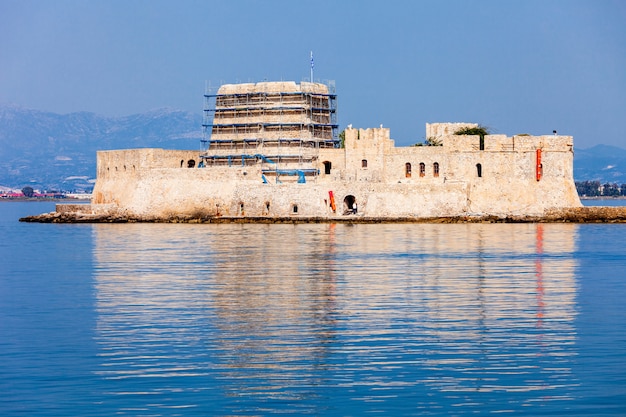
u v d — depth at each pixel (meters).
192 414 125.12
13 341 163.38
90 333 169.88
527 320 181.12
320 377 140.50
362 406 128.00
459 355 152.62
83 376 141.12
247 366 146.38
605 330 171.00
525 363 147.62
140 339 164.62
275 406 128.12
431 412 125.81
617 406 127.19
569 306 197.25
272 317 185.00
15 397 131.50
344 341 162.62
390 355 152.75
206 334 168.62
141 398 131.12
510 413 125.25
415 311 191.50
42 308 196.88
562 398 130.50
